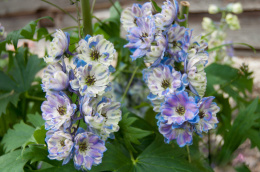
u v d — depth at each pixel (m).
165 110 0.56
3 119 0.86
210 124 0.58
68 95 0.57
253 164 0.90
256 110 0.80
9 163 0.62
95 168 0.60
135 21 0.64
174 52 0.59
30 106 1.00
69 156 0.54
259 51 1.56
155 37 0.58
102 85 0.55
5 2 2.19
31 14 2.13
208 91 0.81
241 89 0.83
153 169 0.62
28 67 0.90
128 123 0.65
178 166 0.63
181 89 0.57
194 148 0.73
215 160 0.77
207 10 1.49
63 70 0.57
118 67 0.96
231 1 1.49
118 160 0.63
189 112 0.55
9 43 0.70
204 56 0.59
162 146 0.66
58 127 0.53
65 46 0.57
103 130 0.56
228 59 1.10
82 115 0.55
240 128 0.74
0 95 0.86
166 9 0.58
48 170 0.60
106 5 1.85
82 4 0.66
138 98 1.02
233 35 1.60
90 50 0.57
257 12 1.53
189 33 0.59
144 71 0.60
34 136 0.59
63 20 1.92
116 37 0.84
